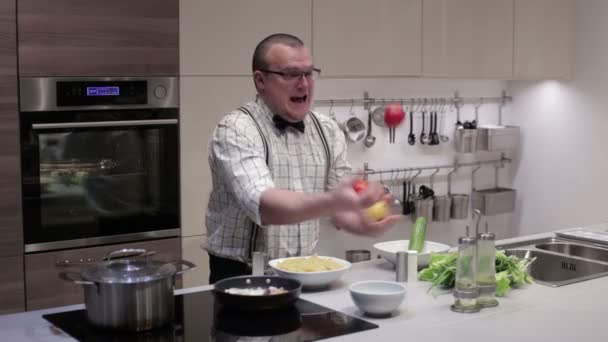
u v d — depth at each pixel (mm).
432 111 4352
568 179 4363
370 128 4062
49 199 2900
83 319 1838
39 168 2861
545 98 4473
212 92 3186
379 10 3525
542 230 4543
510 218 4738
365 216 2109
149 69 3027
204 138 3189
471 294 1896
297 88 2299
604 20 4117
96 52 2906
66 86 2863
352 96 4008
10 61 2744
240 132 2195
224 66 3197
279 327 1758
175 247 3188
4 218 2805
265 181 2092
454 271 2100
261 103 2375
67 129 2904
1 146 2771
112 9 2922
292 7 3299
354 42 3459
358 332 1719
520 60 4070
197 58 3129
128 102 2998
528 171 4609
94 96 2924
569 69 4285
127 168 3057
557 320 1830
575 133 4305
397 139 4219
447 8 3758
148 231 3123
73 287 2963
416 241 2393
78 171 2949
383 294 1802
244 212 2332
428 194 4266
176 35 3070
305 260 2225
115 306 1702
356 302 1847
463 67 3850
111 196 3041
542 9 4129
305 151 2414
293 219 1971
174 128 3125
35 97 2807
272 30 3281
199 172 3207
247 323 1795
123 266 1812
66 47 2844
